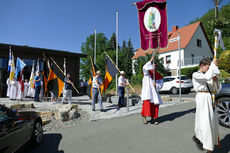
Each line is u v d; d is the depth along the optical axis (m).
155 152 3.08
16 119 3.05
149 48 5.57
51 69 8.92
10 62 10.99
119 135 4.08
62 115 5.49
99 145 3.54
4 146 2.53
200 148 3.04
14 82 10.52
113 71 8.21
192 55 25.27
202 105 2.86
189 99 9.82
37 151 3.37
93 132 4.41
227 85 4.51
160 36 5.44
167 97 9.62
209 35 36.56
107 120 5.58
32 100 10.95
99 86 7.18
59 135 4.28
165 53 25.88
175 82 14.21
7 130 2.65
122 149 3.28
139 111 6.79
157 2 5.50
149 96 4.76
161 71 23.81
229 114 4.22
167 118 5.49
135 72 26.36
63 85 8.67
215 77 2.85
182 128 4.38
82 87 16.89
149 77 4.98
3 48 12.15
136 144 3.49
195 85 3.02
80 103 9.41
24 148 3.40
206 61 2.94
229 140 3.45
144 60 24.14
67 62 15.17
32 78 11.79
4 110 2.99
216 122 2.84
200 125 2.82
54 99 9.87
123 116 6.07
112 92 15.02
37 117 3.73
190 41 24.92
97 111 6.92
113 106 8.19
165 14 5.40
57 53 14.28
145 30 5.69
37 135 3.66
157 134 4.02
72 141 3.84
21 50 12.76
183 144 3.38
